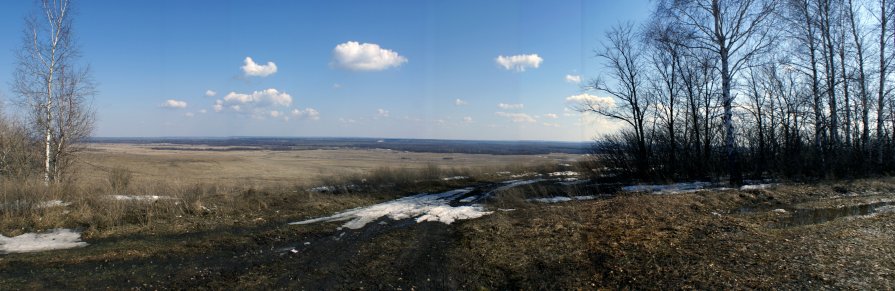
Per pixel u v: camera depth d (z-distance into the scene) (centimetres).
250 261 750
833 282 564
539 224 998
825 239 792
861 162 1880
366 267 717
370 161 7362
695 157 2219
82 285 620
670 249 749
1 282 624
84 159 1942
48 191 1142
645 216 1066
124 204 1106
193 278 659
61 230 926
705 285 570
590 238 853
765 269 622
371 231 986
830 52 1922
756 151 2269
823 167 1839
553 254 755
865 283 558
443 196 1678
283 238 914
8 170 1608
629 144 2330
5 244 819
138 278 655
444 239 906
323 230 988
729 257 686
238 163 5262
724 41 1656
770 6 1580
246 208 1212
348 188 1756
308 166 5534
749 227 931
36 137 1700
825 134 2075
